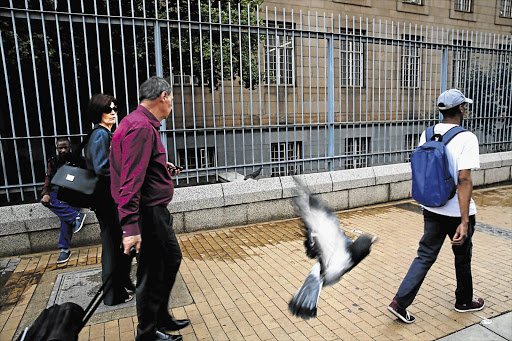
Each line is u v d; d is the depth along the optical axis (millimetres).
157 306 2559
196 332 2963
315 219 2035
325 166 6867
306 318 1874
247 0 8398
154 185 2496
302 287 1979
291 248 4891
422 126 7824
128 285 3406
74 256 4676
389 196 7348
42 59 7176
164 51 7812
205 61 7836
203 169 5719
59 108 8727
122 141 2475
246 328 3016
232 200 5852
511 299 3400
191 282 3898
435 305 3326
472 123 8312
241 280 3936
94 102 3246
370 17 14141
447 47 7625
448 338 2816
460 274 3107
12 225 4684
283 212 6277
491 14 17609
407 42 7176
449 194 2803
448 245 4812
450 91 2953
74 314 2098
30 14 4492
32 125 8484
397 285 3756
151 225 2488
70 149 4461
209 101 10203
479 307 3199
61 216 4379
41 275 4109
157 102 2594
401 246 4883
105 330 2996
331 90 6621
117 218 3209
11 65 7184
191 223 5629
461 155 2756
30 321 3150
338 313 3229
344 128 9102
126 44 7816
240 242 5160
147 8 8039
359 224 5918
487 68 8359
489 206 6902
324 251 1988
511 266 4160
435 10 15859
